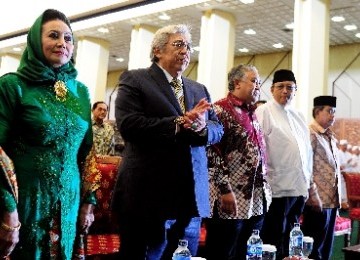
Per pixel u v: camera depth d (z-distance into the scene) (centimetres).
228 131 269
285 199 322
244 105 281
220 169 260
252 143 273
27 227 168
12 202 155
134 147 210
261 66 1205
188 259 205
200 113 193
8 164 156
